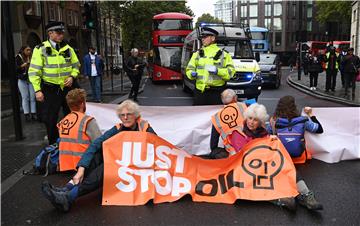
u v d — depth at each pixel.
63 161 5.72
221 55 7.00
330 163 6.37
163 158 4.88
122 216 4.36
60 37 6.96
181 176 4.90
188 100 16.59
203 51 7.08
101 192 5.07
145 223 4.19
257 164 4.77
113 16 43.12
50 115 7.00
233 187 4.73
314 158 6.58
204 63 7.01
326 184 5.36
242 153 4.86
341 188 5.20
